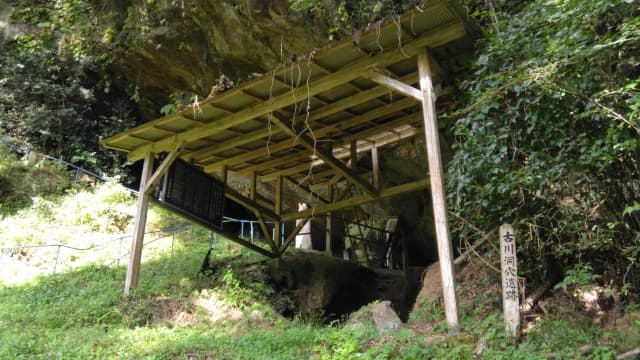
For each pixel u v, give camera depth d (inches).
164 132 346.0
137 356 220.8
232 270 385.4
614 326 184.4
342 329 238.7
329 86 274.1
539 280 228.8
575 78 182.5
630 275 199.5
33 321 286.2
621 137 174.7
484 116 213.5
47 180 572.7
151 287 342.0
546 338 186.2
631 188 190.4
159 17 438.3
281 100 295.1
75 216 524.7
